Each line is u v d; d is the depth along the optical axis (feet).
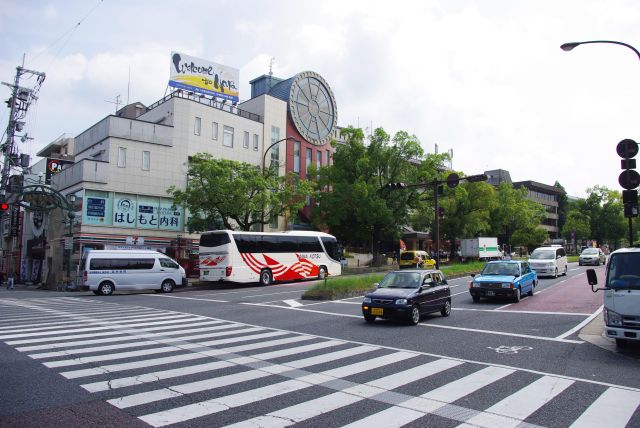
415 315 42.57
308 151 155.43
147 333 37.50
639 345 32.24
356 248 165.37
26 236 145.69
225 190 97.09
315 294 66.23
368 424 16.93
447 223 163.53
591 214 216.13
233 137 131.34
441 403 19.47
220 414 17.97
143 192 111.24
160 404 19.16
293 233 103.65
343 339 35.22
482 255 162.61
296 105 150.82
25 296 80.74
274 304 60.75
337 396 20.42
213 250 92.32
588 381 23.08
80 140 124.26
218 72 132.16
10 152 118.32
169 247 114.11
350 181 134.62
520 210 193.88
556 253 100.07
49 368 25.27
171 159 116.67
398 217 135.13
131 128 110.93
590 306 53.88
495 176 286.46
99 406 18.86
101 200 105.09
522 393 20.98
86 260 80.12
